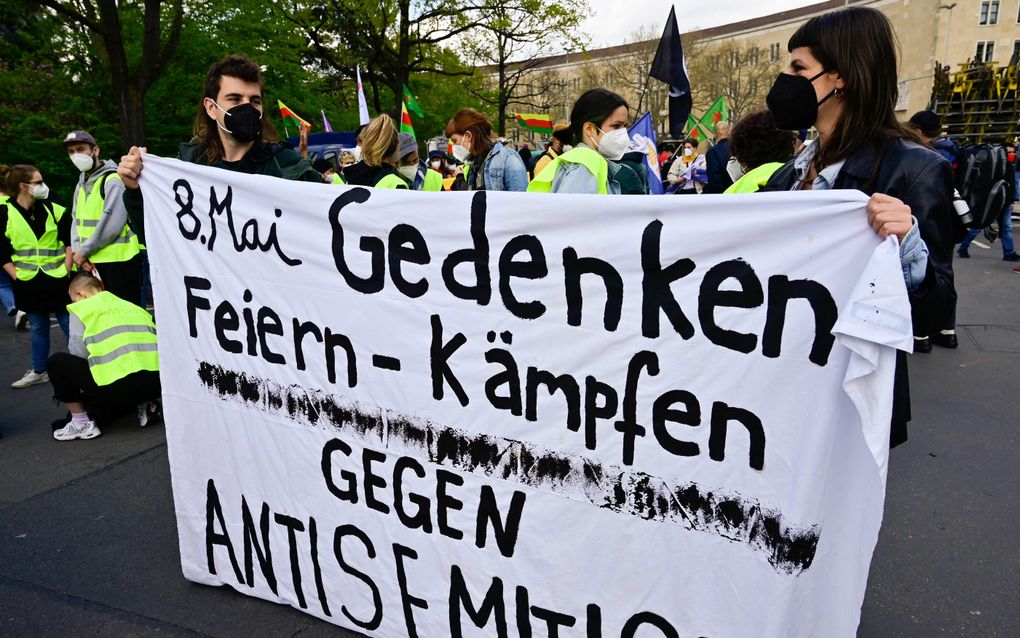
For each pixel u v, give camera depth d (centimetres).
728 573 167
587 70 4938
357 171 397
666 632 177
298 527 229
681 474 169
